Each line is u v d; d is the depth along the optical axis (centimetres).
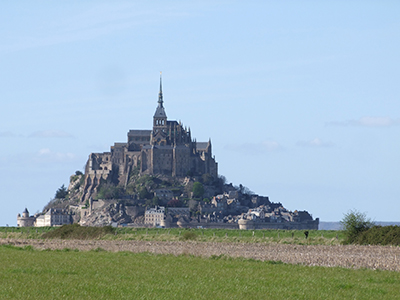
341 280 9225
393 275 9838
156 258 12188
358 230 17850
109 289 8156
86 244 16825
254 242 18525
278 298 7806
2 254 12744
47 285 8375
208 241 19188
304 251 14238
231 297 7781
